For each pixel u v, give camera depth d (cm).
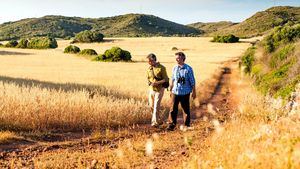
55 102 1342
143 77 3566
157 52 9744
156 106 1341
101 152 938
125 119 1428
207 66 5316
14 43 13150
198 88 2712
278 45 3444
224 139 679
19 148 1002
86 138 1150
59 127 1291
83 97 1462
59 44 14600
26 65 5659
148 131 1281
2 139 1052
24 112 1241
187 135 1090
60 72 4300
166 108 1781
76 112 1329
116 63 6275
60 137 1170
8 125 1216
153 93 1348
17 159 886
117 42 14200
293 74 2053
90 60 7075
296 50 2548
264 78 2514
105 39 15888
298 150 432
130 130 1303
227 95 2580
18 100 1337
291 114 837
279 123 699
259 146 538
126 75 3819
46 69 4841
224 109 1892
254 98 1612
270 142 520
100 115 1363
